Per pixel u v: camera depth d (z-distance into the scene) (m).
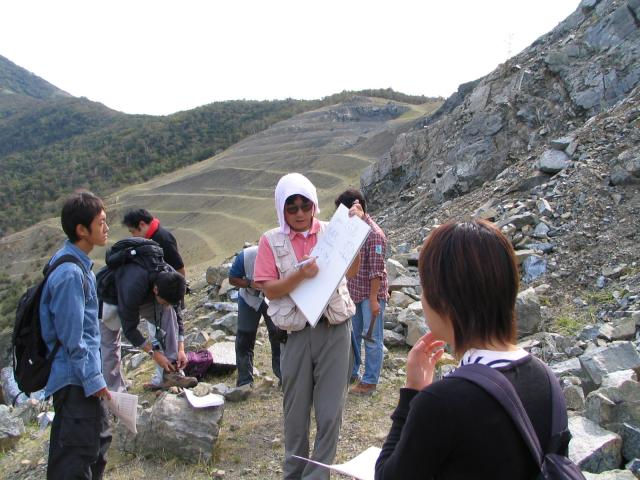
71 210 3.50
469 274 1.61
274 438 4.91
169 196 99.88
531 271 7.96
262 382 6.00
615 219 8.36
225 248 64.44
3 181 140.12
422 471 1.51
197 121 159.50
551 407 1.57
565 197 9.27
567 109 15.02
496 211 10.34
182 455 4.61
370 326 5.45
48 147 169.75
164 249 6.03
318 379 3.70
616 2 16.19
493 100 17.39
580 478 1.52
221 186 98.38
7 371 9.52
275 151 113.12
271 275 3.68
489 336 1.63
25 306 3.46
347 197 5.21
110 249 5.16
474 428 1.46
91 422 3.54
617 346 4.79
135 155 145.88
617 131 10.47
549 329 6.67
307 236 3.77
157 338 5.32
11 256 90.25
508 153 15.49
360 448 4.62
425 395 1.53
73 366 3.43
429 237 1.75
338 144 104.12
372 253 5.37
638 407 3.81
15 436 5.78
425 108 118.06
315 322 3.37
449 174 16.09
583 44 16.00
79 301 3.44
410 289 8.35
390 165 20.39
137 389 6.38
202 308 10.43
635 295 6.62
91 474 3.77
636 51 14.54
